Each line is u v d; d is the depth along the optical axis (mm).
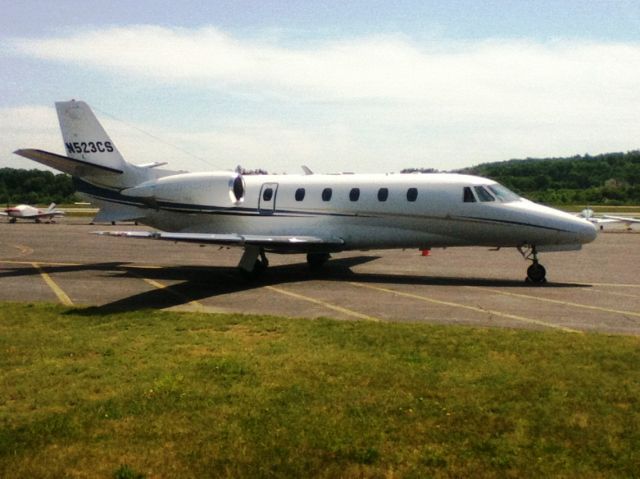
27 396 7934
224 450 6246
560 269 22328
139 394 7852
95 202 24016
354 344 10398
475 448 6301
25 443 6453
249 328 11789
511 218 18406
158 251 28641
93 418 7082
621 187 106625
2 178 131125
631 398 7590
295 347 10211
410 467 5902
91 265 23375
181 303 15102
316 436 6562
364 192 20000
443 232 19203
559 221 18172
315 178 21047
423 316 13227
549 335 10898
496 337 10781
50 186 131000
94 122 23516
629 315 13203
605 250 29578
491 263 24281
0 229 43750
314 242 19391
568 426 6789
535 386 8062
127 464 5969
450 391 7918
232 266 23234
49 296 16328
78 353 9953
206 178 22078
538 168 136750
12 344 10562
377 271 21797
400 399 7633
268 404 7488
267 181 21500
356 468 5883
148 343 10594
